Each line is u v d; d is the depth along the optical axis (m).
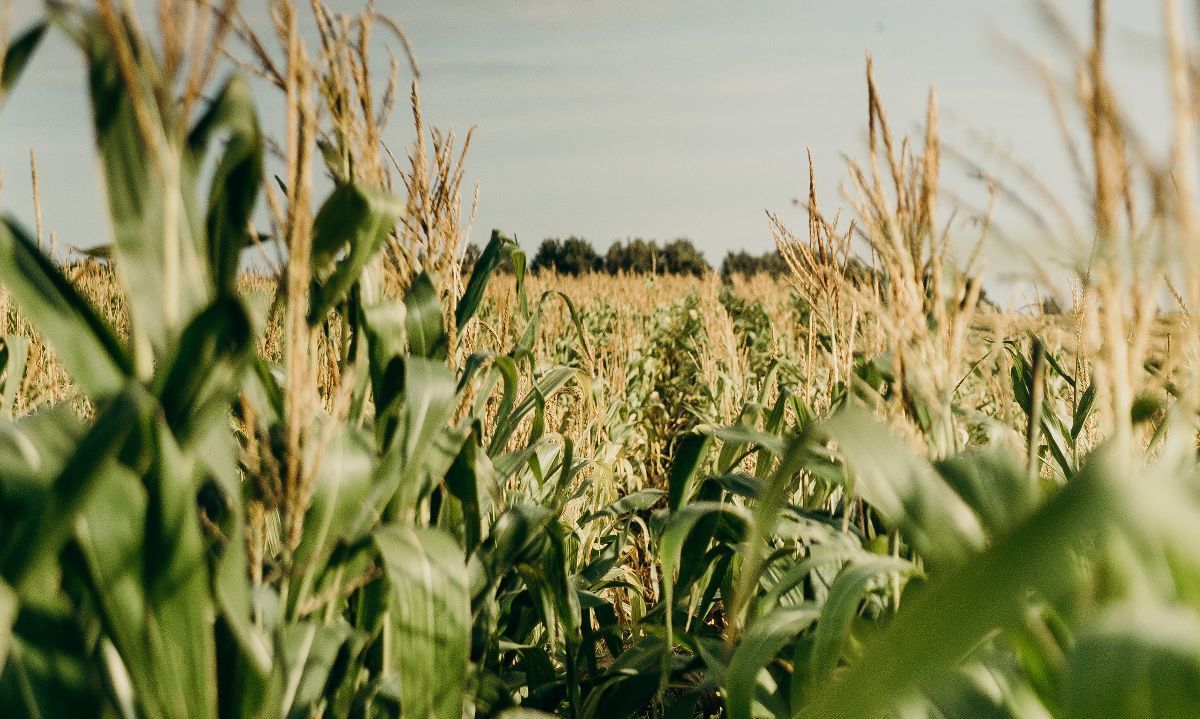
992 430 2.95
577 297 20.95
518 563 2.71
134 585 1.35
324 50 2.15
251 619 1.82
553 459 3.97
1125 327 1.39
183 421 1.38
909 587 1.95
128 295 1.42
